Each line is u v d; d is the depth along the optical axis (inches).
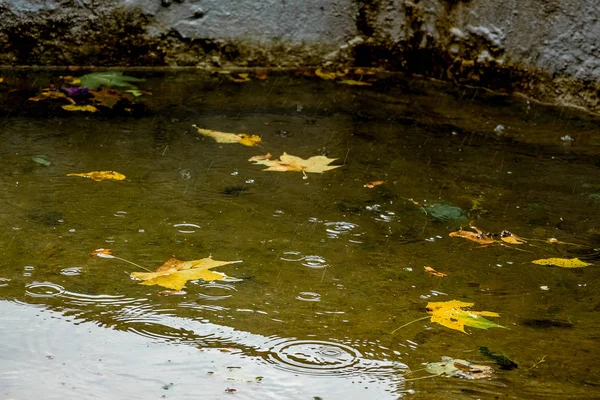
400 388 64.5
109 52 164.9
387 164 122.3
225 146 125.3
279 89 158.6
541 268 89.7
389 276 85.6
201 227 95.3
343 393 63.6
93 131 128.1
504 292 83.4
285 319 74.9
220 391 63.2
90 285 79.4
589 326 76.7
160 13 165.0
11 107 137.0
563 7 148.5
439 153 128.3
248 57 171.0
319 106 149.6
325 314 76.3
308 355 69.0
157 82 158.2
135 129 130.5
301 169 116.8
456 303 79.0
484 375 66.6
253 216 99.7
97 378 64.2
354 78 169.0
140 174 111.4
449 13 164.7
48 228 91.9
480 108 152.4
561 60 151.2
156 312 75.0
